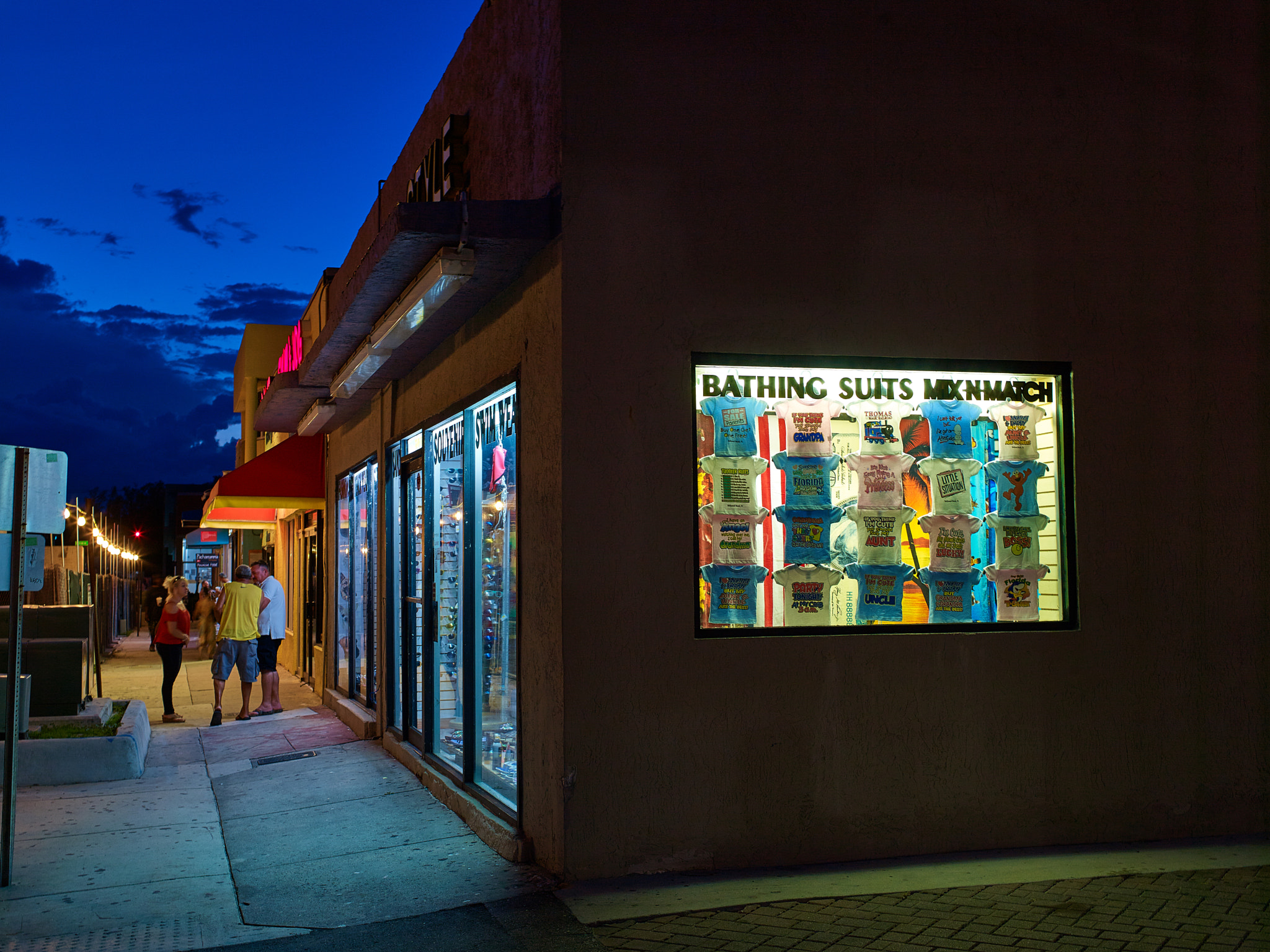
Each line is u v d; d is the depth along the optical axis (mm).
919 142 6379
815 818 5941
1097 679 6355
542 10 6270
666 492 5875
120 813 7973
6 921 5457
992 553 6379
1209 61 6844
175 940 5133
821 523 6180
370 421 11578
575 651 5695
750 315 6074
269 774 9336
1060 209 6559
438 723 8812
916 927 4836
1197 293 6707
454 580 8398
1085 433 6484
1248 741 6527
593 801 5672
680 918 5043
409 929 5133
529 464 6305
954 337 6355
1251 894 5281
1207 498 6605
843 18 6312
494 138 7320
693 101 6062
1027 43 6582
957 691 6172
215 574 45406
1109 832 6312
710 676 5867
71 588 20438
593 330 5828
